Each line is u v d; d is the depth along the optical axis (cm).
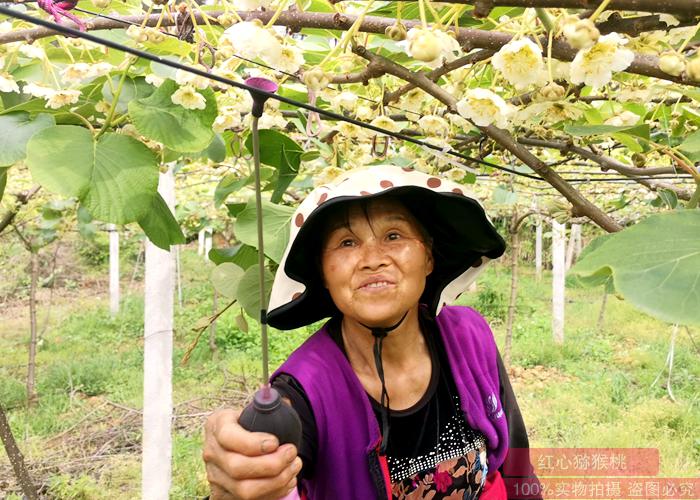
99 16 121
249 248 194
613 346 852
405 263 117
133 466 498
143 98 122
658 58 92
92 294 1345
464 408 135
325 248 121
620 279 65
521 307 1103
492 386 147
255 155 78
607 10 88
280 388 122
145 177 109
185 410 618
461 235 134
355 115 165
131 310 1127
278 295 133
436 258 142
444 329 142
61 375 721
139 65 150
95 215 103
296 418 85
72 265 1560
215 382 715
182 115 118
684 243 67
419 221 128
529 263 1644
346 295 118
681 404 598
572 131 117
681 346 812
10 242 868
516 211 870
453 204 126
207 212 766
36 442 543
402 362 133
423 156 193
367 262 116
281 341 872
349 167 182
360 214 118
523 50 97
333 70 147
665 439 517
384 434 122
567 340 866
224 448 82
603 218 107
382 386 122
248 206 162
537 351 814
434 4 114
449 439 136
